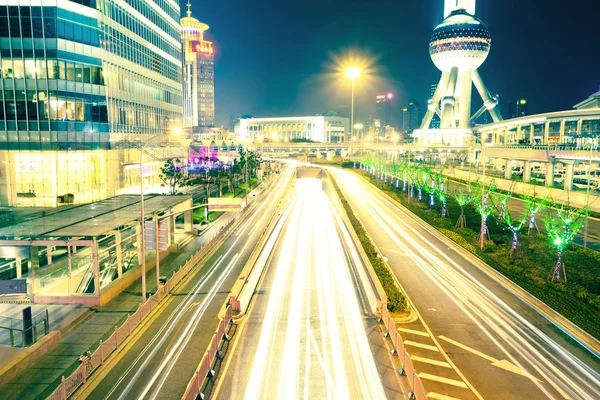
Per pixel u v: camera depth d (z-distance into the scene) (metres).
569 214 56.06
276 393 22.34
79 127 68.75
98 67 71.44
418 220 68.25
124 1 81.56
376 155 172.00
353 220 64.12
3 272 40.16
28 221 40.12
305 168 140.88
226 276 42.47
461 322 31.25
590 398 22.36
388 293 34.41
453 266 44.53
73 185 68.31
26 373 24.86
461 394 22.58
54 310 33.44
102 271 37.25
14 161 65.25
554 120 119.94
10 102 64.62
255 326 30.50
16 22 63.88
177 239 56.25
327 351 26.75
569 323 30.56
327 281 40.00
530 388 23.17
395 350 26.41
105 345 25.83
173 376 24.28
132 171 84.62
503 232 58.22
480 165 162.88
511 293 37.00
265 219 73.00
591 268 42.75
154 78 98.06
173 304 35.19
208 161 123.00
